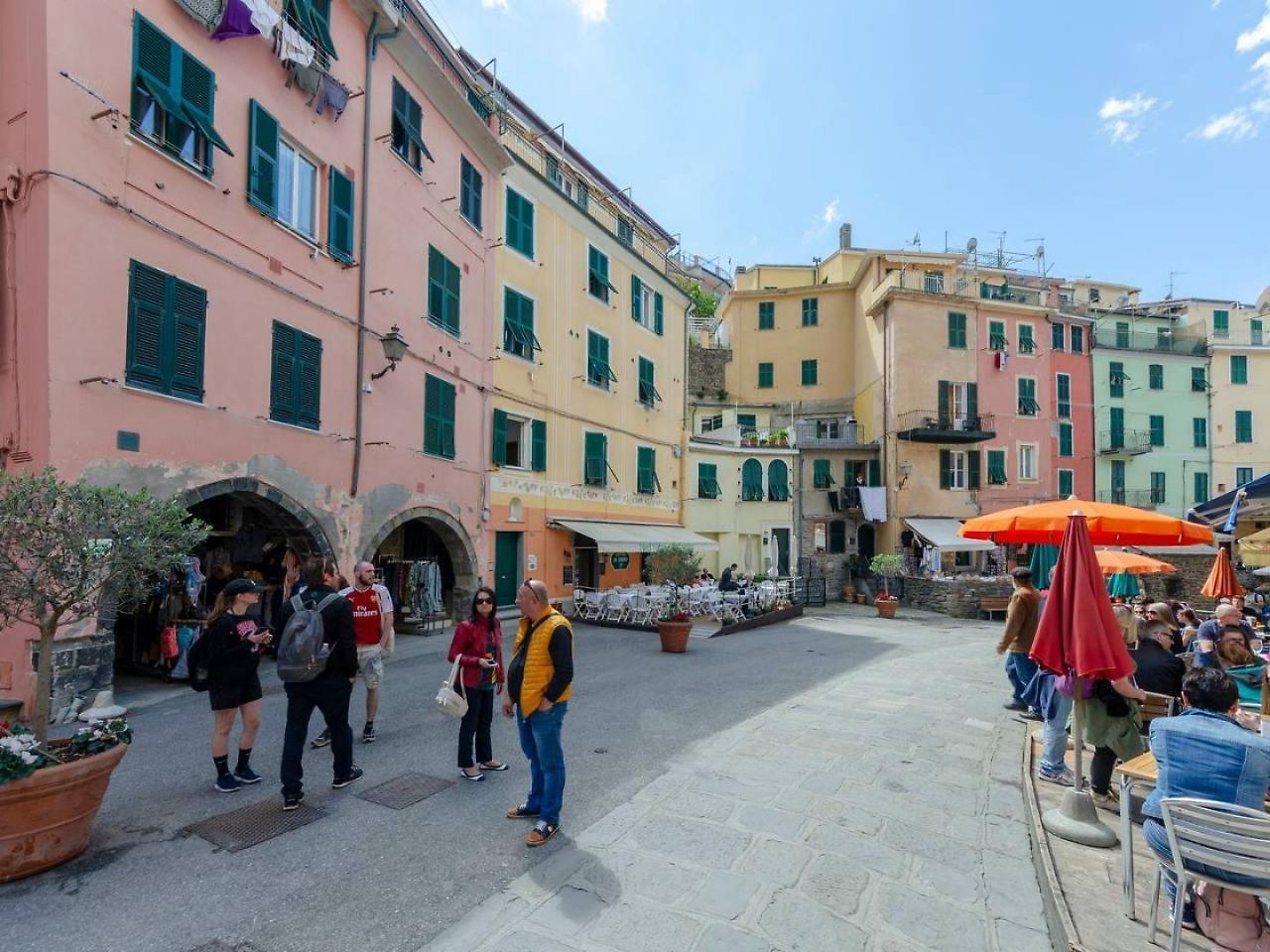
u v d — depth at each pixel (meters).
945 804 5.29
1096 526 6.64
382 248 12.27
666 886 4.00
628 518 22.25
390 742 6.65
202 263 8.66
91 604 4.42
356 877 4.05
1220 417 36.22
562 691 4.52
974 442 31.22
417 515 13.16
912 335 30.83
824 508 31.19
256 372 9.47
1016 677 8.38
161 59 8.14
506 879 4.05
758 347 37.94
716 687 9.57
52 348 6.91
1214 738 3.35
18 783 3.81
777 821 4.90
